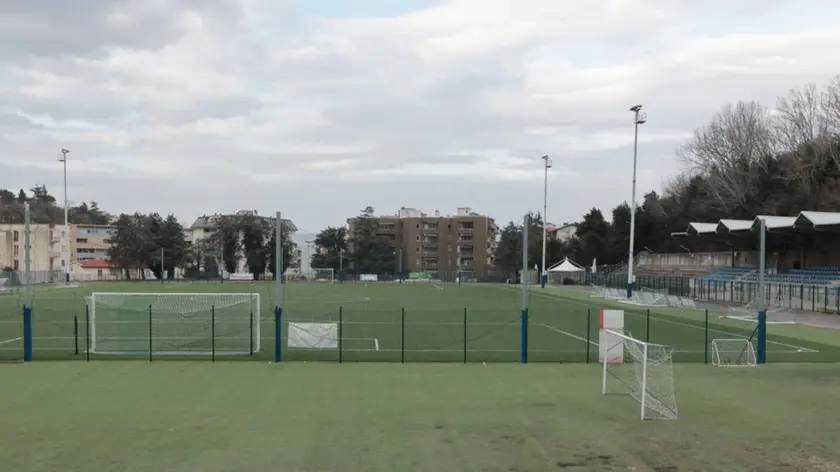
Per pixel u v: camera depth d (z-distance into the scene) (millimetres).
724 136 75312
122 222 96812
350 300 50125
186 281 88188
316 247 114938
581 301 49031
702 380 16484
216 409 13125
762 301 19766
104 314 31516
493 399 14125
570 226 139750
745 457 10039
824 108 68875
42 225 102312
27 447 10508
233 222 102125
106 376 16719
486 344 23984
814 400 14102
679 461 9828
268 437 11039
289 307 42219
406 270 122125
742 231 49781
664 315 36125
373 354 21016
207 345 22531
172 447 10469
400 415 12609
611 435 11211
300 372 17438
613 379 16531
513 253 105500
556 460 9836
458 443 10695
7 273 72062
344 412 12867
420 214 134000
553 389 15273
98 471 9328
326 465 9562
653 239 86500
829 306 37750
